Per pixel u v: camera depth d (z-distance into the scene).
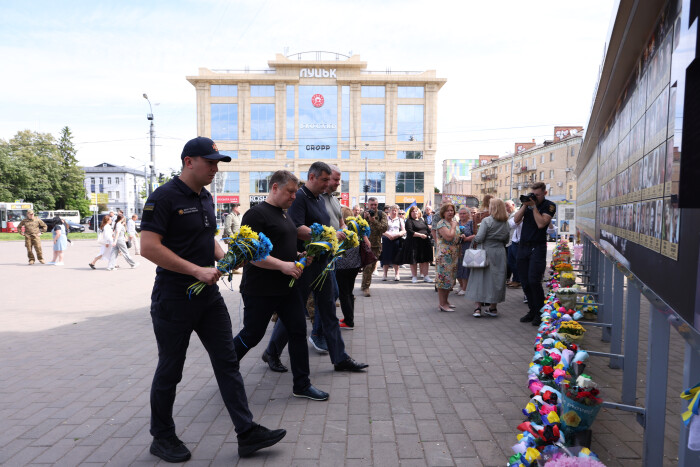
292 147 54.88
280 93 54.44
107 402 3.98
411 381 4.43
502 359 5.09
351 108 54.53
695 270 1.73
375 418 3.62
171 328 2.95
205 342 3.12
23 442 3.26
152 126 29.14
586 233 7.86
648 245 2.55
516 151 84.06
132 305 8.72
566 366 2.92
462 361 5.03
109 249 15.30
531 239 6.71
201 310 3.01
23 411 3.80
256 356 5.33
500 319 7.12
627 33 2.75
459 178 115.12
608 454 3.05
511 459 2.53
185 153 2.97
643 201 2.72
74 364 5.04
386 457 3.03
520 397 4.02
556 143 67.31
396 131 54.59
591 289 8.45
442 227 7.62
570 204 30.53
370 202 9.47
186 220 2.95
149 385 4.39
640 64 2.94
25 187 64.88
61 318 7.52
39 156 68.56
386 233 11.30
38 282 12.05
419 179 55.06
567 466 2.21
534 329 6.46
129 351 5.55
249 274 3.87
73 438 3.32
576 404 2.58
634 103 3.13
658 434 2.70
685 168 1.58
